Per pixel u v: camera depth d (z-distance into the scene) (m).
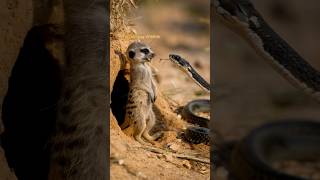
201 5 26.84
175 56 12.63
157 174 8.56
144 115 10.30
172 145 10.31
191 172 9.13
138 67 10.43
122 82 11.05
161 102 12.47
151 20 24.53
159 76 15.40
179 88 14.39
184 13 26.47
